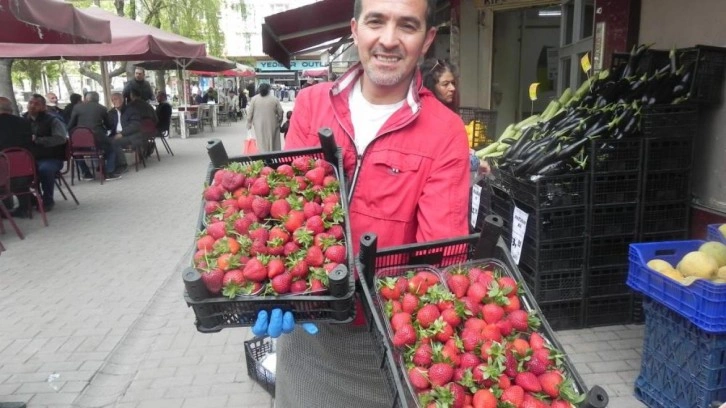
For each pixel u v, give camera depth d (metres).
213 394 3.51
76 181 11.22
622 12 5.02
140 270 5.83
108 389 3.60
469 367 1.42
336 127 2.05
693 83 3.88
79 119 11.02
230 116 29.28
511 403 1.35
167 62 18.34
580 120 4.05
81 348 4.13
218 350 4.11
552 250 3.97
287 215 1.74
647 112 3.86
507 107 9.00
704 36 4.17
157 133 14.13
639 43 4.93
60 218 8.12
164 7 19.61
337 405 2.10
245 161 2.02
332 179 1.90
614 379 3.51
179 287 5.34
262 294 1.59
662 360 3.11
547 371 1.45
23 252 6.50
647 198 4.00
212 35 23.16
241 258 1.62
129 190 10.21
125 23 10.87
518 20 8.65
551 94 8.86
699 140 4.18
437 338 1.51
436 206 1.91
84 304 4.95
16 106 11.68
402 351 1.50
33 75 23.55
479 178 4.43
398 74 1.84
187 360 3.96
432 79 4.01
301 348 2.17
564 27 7.05
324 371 2.11
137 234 7.22
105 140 11.23
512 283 1.66
